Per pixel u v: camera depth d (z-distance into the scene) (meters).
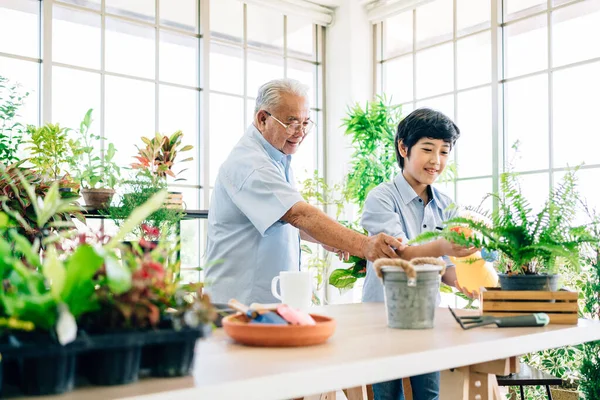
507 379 2.17
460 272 1.70
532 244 1.39
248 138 2.10
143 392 0.77
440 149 2.00
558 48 3.90
